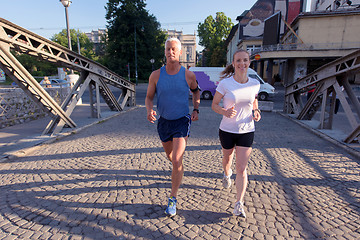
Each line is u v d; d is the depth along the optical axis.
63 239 2.07
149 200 2.77
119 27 38.84
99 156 4.49
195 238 2.10
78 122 7.92
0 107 7.15
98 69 8.51
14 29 4.74
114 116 9.52
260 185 3.24
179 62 2.49
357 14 24.11
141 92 23.77
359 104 5.42
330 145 5.35
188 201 2.76
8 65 4.85
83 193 2.93
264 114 10.52
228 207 2.64
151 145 5.29
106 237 2.10
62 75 21.42
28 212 2.50
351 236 2.17
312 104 8.05
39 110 9.10
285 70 28.80
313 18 25.20
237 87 2.38
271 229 2.26
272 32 27.34
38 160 4.25
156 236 2.12
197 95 2.78
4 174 3.58
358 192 3.07
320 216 2.50
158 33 43.97
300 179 3.46
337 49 23.62
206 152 4.79
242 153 2.43
